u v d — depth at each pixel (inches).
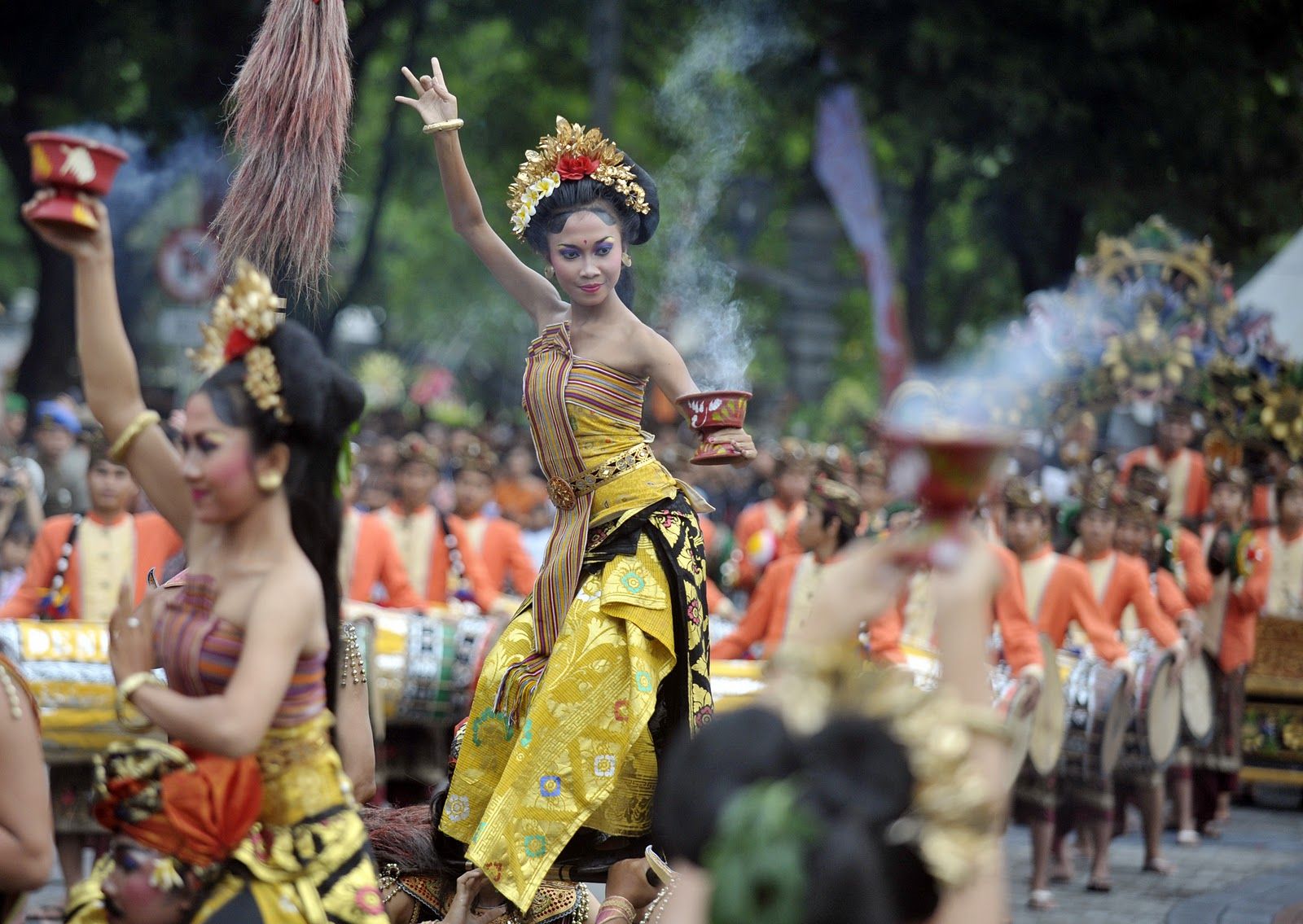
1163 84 2657.5
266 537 441.7
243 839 436.8
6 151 2920.8
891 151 3358.8
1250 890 1147.9
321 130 586.2
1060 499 1616.6
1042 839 1085.8
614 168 670.5
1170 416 1685.5
